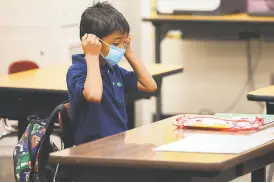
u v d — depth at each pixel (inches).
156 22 295.1
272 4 308.5
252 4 313.0
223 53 328.8
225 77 330.0
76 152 105.0
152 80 146.8
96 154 103.2
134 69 146.0
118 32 134.8
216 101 332.2
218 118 134.0
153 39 327.6
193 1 294.7
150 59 329.4
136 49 328.2
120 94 139.0
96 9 137.0
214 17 292.4
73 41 282.5
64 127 132.9
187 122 129.0
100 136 132.2
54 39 273.9
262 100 165.9
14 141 255.1
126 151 105.7
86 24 136.1
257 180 138.5
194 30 298.7
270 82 325.4
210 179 98.3
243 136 117.5
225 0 297.1
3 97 190.4
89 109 132.2
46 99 186.2
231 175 104.3
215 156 100.9
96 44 130.3
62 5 276.5
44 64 274.7
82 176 104.7
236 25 293.9
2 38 275.7
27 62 231.1
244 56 327.6
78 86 129.0
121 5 317.7
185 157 100.2
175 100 335.9
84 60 134.1
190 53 330.6
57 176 129.3
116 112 135.3
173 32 303.4
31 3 273.1
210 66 330.6
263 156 115.3
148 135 120.5
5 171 236.5
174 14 296.8
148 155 102.1
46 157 134.0
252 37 297.4
